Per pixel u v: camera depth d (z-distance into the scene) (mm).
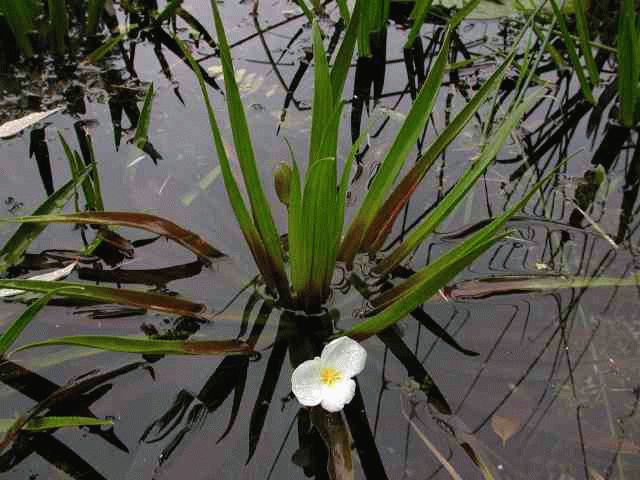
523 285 490
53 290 399
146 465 396
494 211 561
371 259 508
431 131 650
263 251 468
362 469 396
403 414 421
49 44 729
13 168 591
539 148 638
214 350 438
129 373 442
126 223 475
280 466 396
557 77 723
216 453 402
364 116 664
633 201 577
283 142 615
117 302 446
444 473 393
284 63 725
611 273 502
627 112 643
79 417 400
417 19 718
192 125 639
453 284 492
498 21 809
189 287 491
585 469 394
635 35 591
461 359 451
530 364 447
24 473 393
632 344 456
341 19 803
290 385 437
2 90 684
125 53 738
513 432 411
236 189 437
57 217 456
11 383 434
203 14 811
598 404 425
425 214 555
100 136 629
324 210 408
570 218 557
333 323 470
